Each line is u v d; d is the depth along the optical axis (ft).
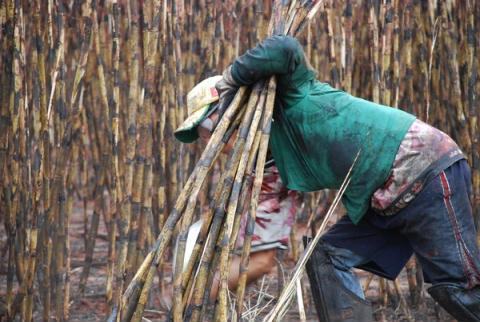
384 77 24.49
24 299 23.50
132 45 22.08
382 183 17.99
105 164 25.48
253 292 27.04
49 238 23.50
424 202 17.84
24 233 23.76
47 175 23.12
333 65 24.85
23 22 23.71
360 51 25.91
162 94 24.18
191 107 19.72
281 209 19.33
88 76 25.07
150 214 23.89
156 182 26.96
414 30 25.84
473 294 17.99
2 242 30.89
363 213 18.42
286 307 17.72
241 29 26.55
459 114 25.59
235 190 17.10
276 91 18.39
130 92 22.11
